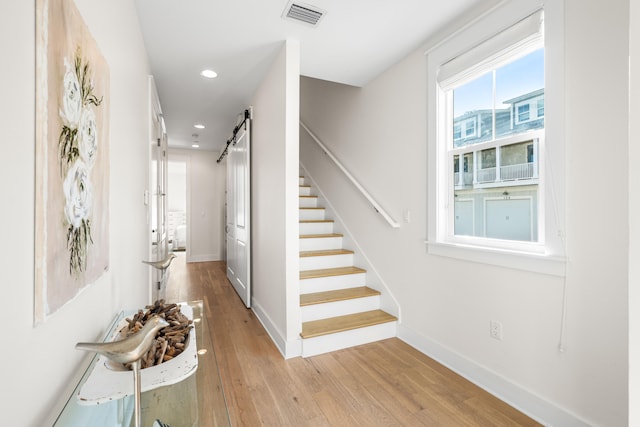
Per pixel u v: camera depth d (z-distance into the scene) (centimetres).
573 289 145
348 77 291
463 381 196
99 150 100
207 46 235
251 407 171
